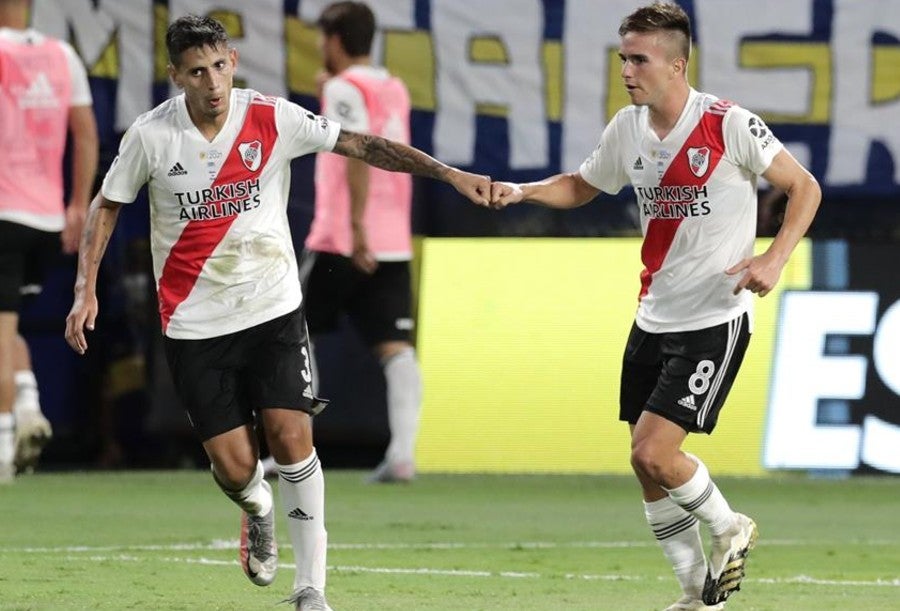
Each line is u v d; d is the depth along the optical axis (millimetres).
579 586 25625
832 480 45312
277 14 46875
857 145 46625
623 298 47344
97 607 22656
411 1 47031
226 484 22188
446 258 48031
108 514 36312
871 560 29828
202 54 20859
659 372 22156
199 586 25031
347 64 41656
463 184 22500
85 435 50062
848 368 46125
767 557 30250
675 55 21391
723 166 21344
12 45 38625
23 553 29094
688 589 22141
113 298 49281
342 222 41625
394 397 43594
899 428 45844
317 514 21328
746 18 46531
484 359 47531
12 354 39219
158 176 21562
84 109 39500
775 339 46562
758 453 46219
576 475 46562
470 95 47125
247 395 22078
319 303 42281
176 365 21953
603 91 46969
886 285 46156
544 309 47531
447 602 23547
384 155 22188
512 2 47000
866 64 46469
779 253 21078
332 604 23281
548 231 48188
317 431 47094
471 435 47250
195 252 21672
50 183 39156
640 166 21828
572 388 47125
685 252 21625
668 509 22016
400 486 43406
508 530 34125
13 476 42344
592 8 46969
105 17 47031
